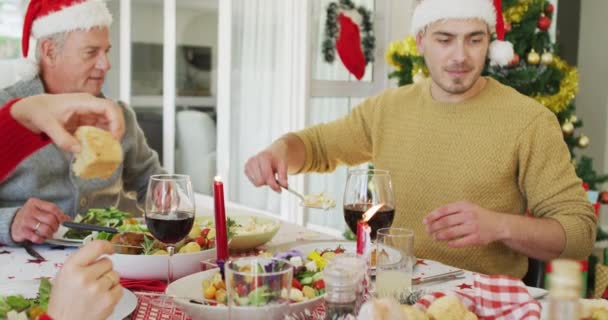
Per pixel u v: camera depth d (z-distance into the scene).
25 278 1.29
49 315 0.77
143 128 4.91
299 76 3.63
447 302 0.90
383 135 1.92
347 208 1.33
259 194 4.06
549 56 2.57
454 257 1.68
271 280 0.85
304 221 3.75
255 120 4.04
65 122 1.16
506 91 1.77
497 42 1.85
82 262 0.79
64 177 1.96
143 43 4.85
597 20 4.22
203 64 4.40
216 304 1.03
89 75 2.00
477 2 1.67
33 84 1.93
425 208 1.77
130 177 2.20
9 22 5.15
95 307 0.78
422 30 1.79
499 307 0.96
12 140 1.19
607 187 3.96
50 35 1.93
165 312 1.09
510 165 1.68
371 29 3.73
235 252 1.47
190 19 4.45
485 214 1.39
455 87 1.72
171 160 4.72
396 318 0.79
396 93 1.96
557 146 1.63
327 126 2.04
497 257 1.65
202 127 4.46
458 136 1.75
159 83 4.75
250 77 4.04
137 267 1.25
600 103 4.27
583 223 1.49
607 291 2.65
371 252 1.16
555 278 0.50
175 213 1.20
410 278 1.03
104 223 1.56
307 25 3.60
